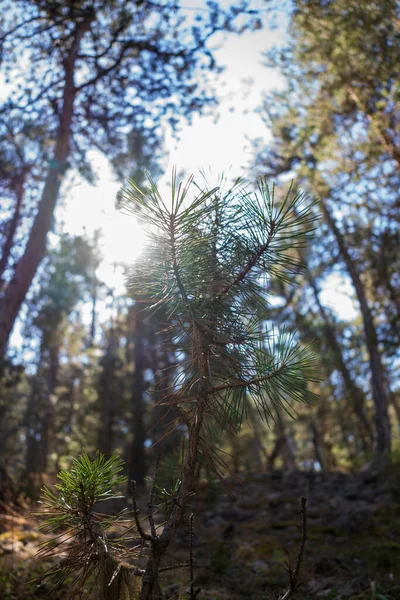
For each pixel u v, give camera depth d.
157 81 11.50
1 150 13.33
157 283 2.25
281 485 8.64
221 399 2.29
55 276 23.06
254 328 2.33
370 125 11.97
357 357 22.70
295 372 2.27
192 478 2.21
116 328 26.44
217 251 2.26
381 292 19.19
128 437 25.42
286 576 4.60
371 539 5.66
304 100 13.84
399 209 15.33
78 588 2.21
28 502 7.25
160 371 2.32
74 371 28.20
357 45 10.44
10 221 14.25
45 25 10.87
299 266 2.29
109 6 10.59
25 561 4.56
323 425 22.42
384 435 17.20
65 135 11.47
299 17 10.51
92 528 2.24
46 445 16.48
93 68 11.77
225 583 4.33
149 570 2.03
